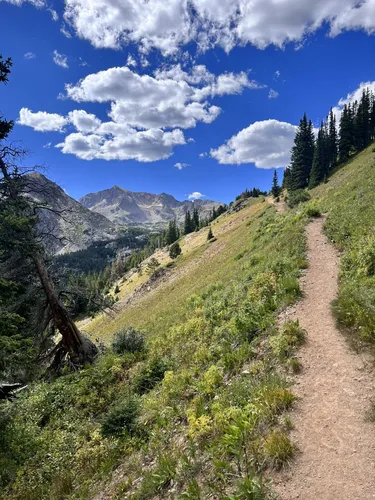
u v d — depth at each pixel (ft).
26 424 33.32
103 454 24.75
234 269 79.10
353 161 227.20
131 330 53.72
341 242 47.19
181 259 233.14
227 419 19.38
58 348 54.34
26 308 50.52
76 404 37.47
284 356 24.06
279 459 15.05
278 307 33.12
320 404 18.34
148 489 17.80
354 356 22.02
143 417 27.27
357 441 15.31
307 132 257.14
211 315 44.96
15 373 33.91
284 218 105.50
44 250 47.67
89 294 59.26
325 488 13.30
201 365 31.91
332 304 29.81
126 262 478.18
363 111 265.34
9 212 40.47
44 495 23.25
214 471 16.03
